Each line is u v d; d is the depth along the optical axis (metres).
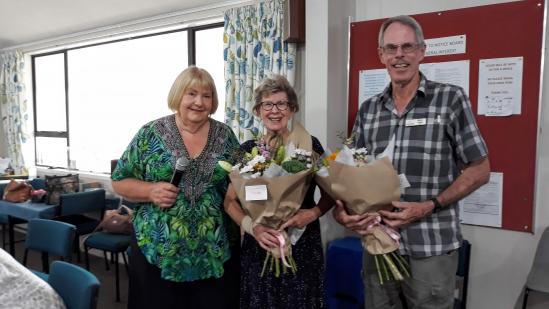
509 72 2.11
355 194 1.34
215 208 1.64
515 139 2.12
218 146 1.68
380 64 2.53
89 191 3.81
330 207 1.58
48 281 1.67
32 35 4.75
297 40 2.77
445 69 2.29
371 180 1.32
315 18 2.49
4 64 5.36
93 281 1.48
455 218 1.42
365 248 1.47
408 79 1.40
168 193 1.51
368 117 1.57
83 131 4.89
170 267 1.56
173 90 1.63
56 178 3.95
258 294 1.50
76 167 4.99
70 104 5.01
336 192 1.38
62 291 1.58
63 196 3.55
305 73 2.67
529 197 2.11
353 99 2.66
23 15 4.05
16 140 5.34
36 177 4.84
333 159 1.37
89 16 4.02
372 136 1.53
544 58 2.04
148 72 4.20
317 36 2.48
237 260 1.77
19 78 5.23
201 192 1.61
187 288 1.65
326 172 1.40
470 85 2.22
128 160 1.66
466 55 2.22
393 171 1.31
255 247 1.54
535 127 2.07
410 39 1.36
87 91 4.80
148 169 1.62
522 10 2.06
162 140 1.62
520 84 2.09
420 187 1.40
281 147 1.46
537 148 2.07
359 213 1.39
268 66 3.02
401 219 1.34
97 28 4.36
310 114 2.55
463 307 2.13
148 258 1.58
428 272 1.40
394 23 1.40
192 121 1.62
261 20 3.04
